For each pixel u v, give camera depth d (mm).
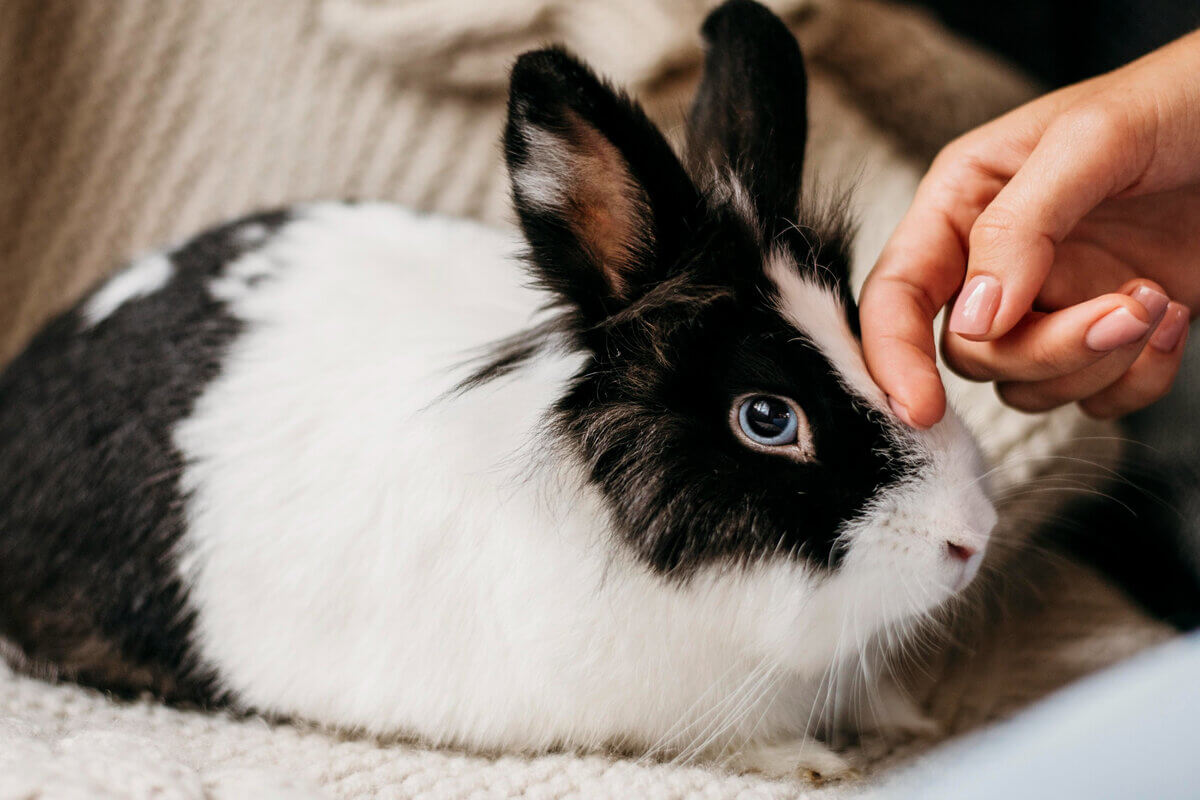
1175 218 435
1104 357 417
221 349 448
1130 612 512
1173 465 545
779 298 399
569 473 407
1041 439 513
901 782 391
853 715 450
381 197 616
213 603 434
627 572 405
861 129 599
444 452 419
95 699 442
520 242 414
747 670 418
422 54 592
